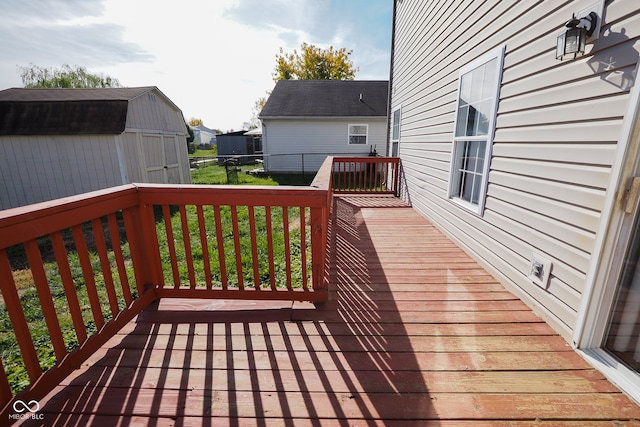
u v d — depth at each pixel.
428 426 1.22
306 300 2.10
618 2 1.40
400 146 6.25
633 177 1.36
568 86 1.72
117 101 6.60
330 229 3.71
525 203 2.12
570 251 1.70
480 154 2.88
